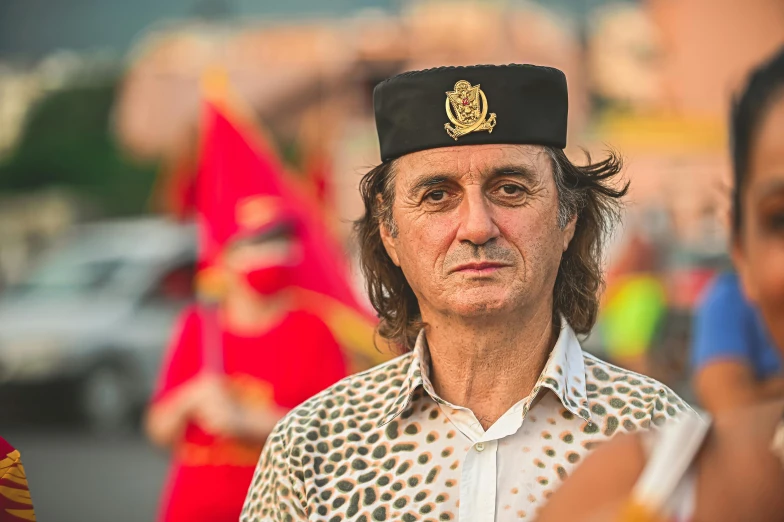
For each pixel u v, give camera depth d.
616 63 21.62
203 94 7.09
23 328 17.27
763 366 5.29
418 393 3.56
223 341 6.54
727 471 1.94
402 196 3.55
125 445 15.84
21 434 16.75
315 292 6.95
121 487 12.89
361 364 7.20
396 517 3.38
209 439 6.38
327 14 24.56
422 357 3.60
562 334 3.54
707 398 5.32
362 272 4.03
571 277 3.74
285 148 22.27
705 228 15.88
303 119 22.95
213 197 6.96
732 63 16.72
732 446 1.95
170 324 17.22
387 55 23.03
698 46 17.09
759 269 1.92
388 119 3.58
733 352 5.30
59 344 17.03
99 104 33.59
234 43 25.05
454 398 3.56
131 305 17.38
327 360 6.55
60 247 20.42
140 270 17.86
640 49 21.06
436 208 3.49
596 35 22.33
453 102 3.44
